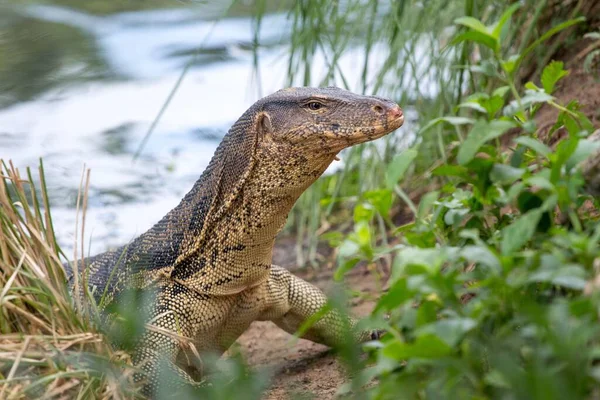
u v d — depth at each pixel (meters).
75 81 19.59
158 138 16.69
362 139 8.45
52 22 23.16
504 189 7.18
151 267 9.25
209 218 8.92
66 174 15.31
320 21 13.17
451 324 5.14
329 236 7.61
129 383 7.43
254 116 8.80
